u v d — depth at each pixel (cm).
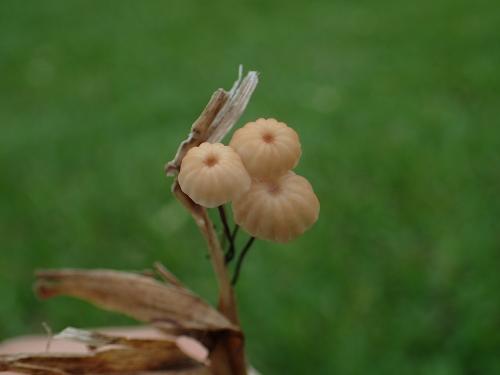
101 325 24
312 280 25
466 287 24
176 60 50
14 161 35
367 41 51
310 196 8
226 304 10
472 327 22
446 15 54
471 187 29
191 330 10
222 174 7
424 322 23
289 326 23
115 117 40
